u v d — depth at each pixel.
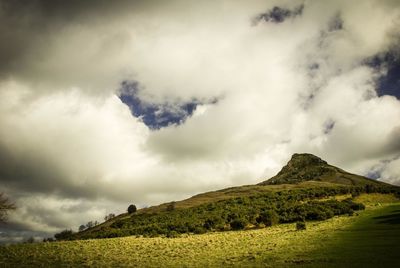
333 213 71.44
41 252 36.28
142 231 74.19
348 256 26.33
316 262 24.92
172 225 77.75
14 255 34.12
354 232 42.25
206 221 76.12
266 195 128.75
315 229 51.16
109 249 38.94
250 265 25.84
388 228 42.72
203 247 38.78
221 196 175.62
